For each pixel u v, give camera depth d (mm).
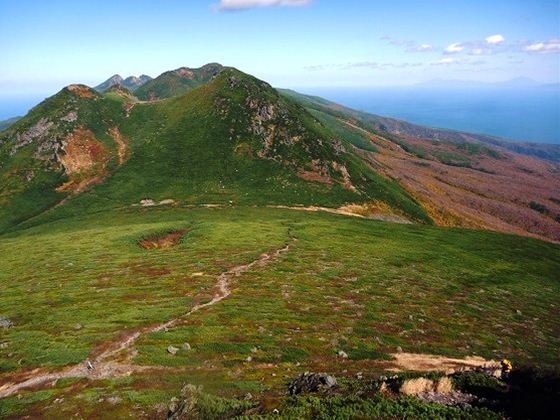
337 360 32375
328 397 21359
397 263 68000
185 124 155000
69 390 26531
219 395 24891
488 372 26219
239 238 75688
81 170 137000
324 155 141000
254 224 88688
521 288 64125
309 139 145750
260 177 129125
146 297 45375
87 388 26672
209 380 27547
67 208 115625
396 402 20141
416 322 42844
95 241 75375
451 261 74188
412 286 56281
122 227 87062
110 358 31234
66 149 142875
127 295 46094
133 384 27062
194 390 23781
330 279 55188
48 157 139625
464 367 32219
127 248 70125
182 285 49438
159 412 23094
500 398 21828
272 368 30109
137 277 53281
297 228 87625
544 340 42594
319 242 77000
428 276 62844
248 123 150250
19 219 114625
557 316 52406
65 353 31781
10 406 24641
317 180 130250
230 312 40656
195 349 32500
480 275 68062
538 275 74938
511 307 53281
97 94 179500
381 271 61781
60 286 50844
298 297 46781
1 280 56500
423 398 21531
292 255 66188
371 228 94375
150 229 81750
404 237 89250
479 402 21172
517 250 91000
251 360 31328
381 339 37094
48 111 161250
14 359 31375
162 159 139125
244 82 166375
